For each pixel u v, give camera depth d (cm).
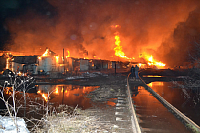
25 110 783
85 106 874
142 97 1125
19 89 1453
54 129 504
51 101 993
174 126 589
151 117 689
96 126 569
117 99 1049
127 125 592
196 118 697
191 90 1434
